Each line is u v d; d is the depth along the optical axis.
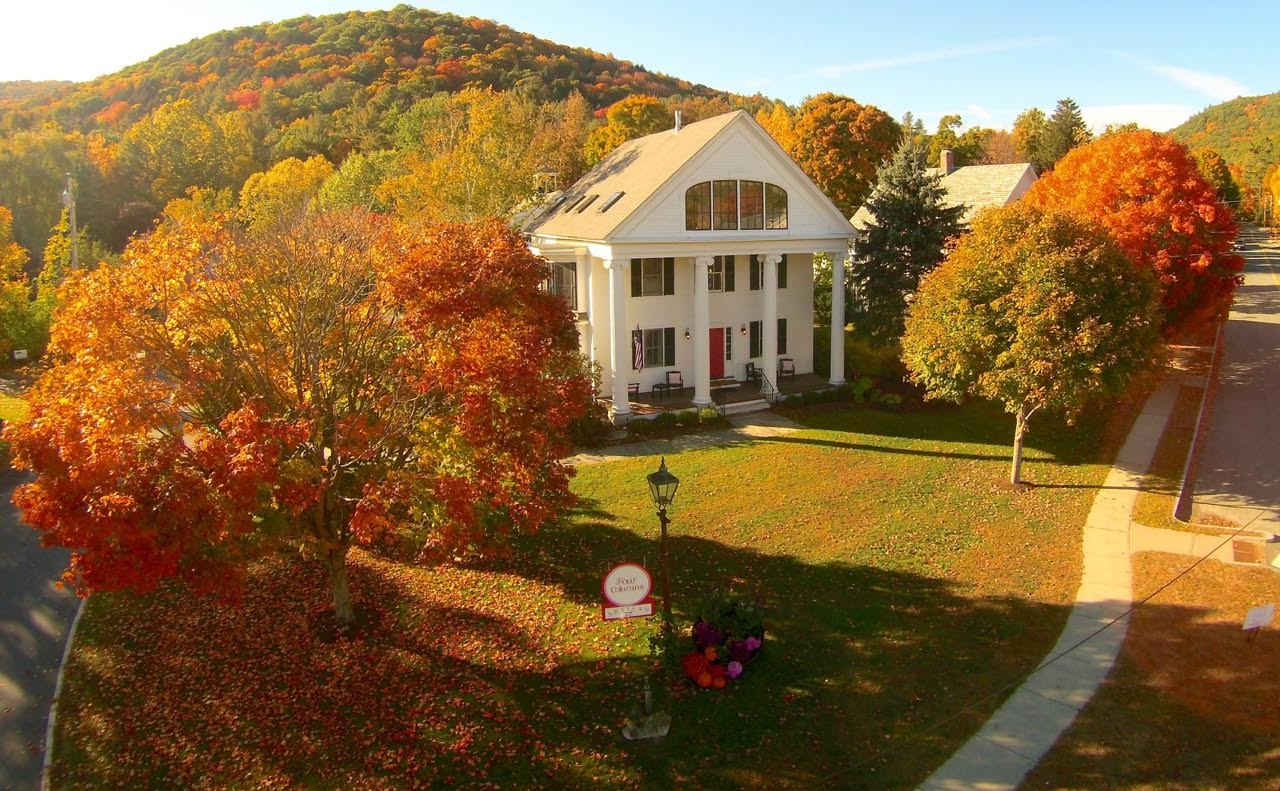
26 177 54.88
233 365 14.12
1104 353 21.45
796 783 11.48
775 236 31.83
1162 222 31.06
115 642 16.11
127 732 13.17
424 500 14.19
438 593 17.81
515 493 14.47
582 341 33.06
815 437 28.77
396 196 40.16
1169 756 11.41
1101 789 10.91
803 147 61.34
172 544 11.02
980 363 23.23
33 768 12.37
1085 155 34.75
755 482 24.39
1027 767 11.51
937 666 14.25
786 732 12.60
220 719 13.45
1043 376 21.45
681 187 29.95
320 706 13.70
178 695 14.21
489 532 16.34
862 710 13.08
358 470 15.62
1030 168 47.84
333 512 15.27
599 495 23.50
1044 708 12.84
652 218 29.56
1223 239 32.12
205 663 15.26
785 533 20.52
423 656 15.20
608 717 13.15
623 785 11.55
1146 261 30.19
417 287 13.27
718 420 30.73
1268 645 13.84
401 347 15.02
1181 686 13.02
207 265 14.71
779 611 16.47
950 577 17.80
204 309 13.76
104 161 62.94
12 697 14.27
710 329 34.72
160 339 13.35
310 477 13.23
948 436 28.69
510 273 14.12
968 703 13.09
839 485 23.97
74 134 69.25
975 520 21.14
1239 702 12.39
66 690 14.47
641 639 15.59
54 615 17.27
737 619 14.62
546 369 15.09
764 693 13.66
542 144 59.69
